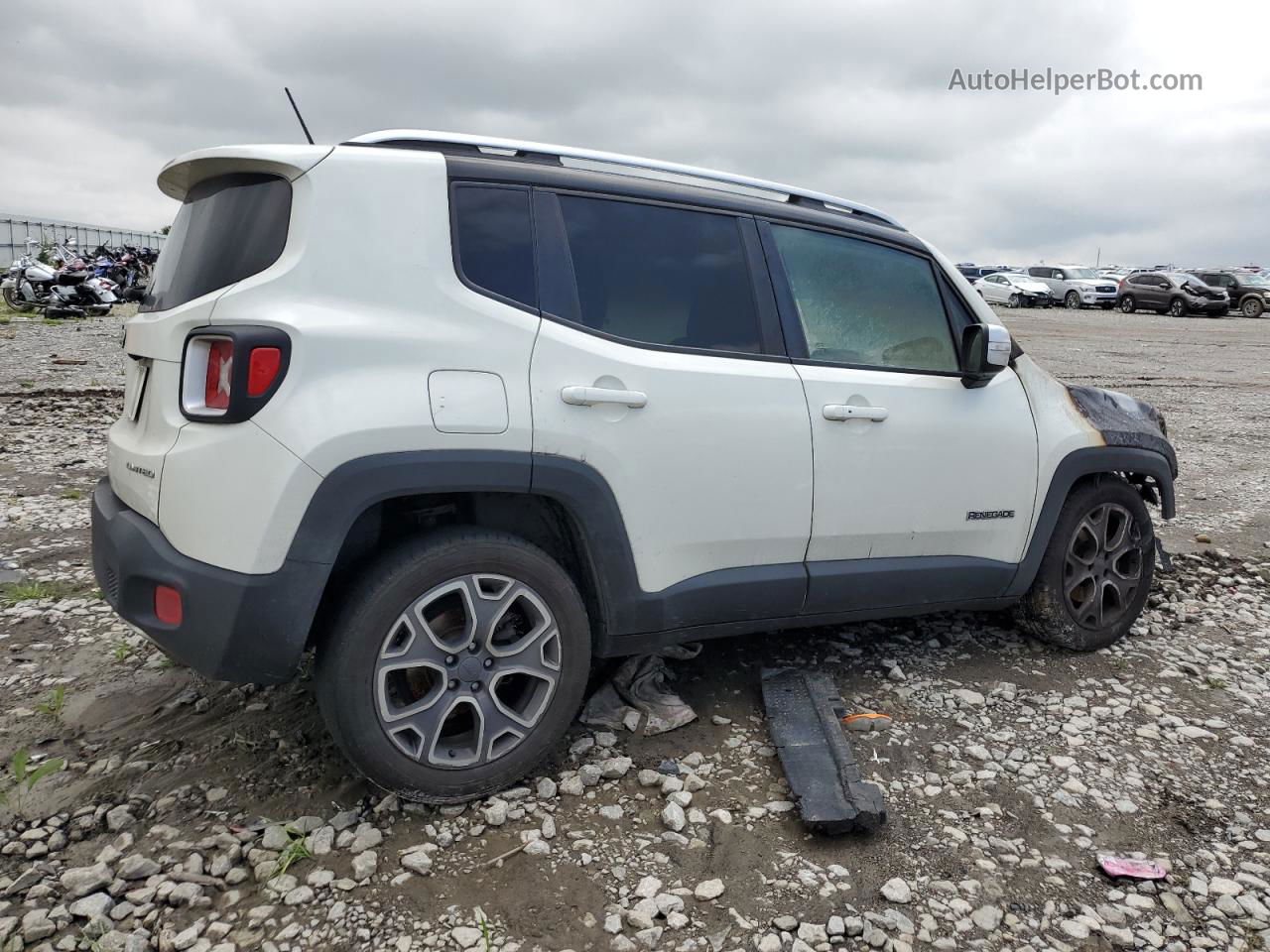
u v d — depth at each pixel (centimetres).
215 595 243
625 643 308
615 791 290
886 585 352
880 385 346
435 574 262
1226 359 1888
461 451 260
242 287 250
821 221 351
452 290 269
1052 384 404
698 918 236
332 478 245
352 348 250
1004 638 427
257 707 332
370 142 277
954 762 315
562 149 304
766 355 326
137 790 281
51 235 4106
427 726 266
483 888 244
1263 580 524
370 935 226
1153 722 349
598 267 299
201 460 246
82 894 235
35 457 717
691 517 305
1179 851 271
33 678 352
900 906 243
